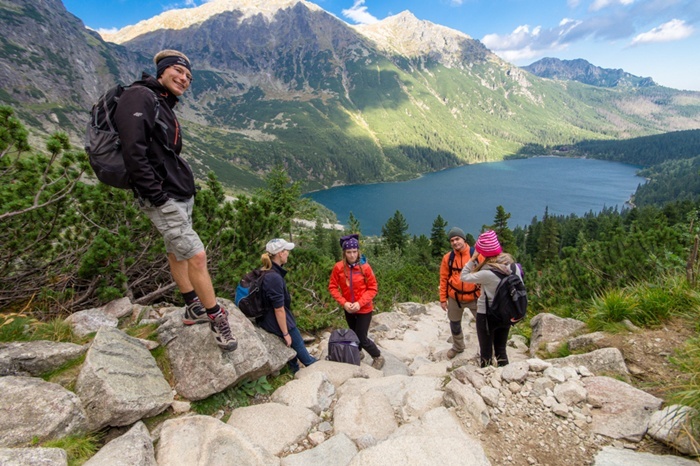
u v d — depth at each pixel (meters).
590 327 5.67
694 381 3.47
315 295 8.99
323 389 3.99
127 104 2.66
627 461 2.70
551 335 6.09
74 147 4.74
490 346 4.93
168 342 4.02
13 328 3.77
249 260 7.63
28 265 5.51
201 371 3.64
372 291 5.63
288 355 4.72
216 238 7.07
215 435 2.81
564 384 3.67
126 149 2.62
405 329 9.69
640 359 4.30
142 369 3.43
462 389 3.54
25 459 2.05
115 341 3.56
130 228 5.99
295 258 10.50
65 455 2.22
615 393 3.50
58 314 5.11
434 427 3.10
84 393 2.88
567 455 2.88
